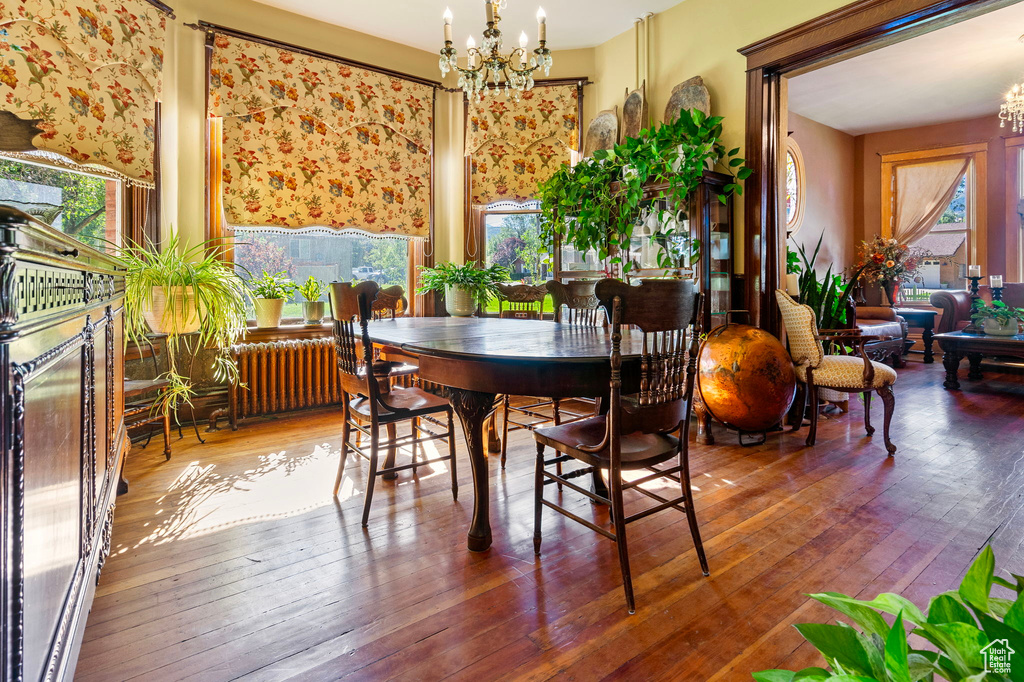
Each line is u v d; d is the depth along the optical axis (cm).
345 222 435
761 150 347
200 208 378
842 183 715
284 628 150
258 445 329
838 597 61
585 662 136
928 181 686
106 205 337
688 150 333
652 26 421
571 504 239
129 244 340
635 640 145
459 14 413
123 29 315
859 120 664
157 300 310
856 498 242
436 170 487
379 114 446
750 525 214
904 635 52
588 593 167
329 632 149
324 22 423
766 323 355
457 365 190
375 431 218
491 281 471
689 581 174
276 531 212
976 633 52
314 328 424
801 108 616
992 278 580
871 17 291
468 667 135
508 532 211
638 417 167
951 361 496
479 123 477
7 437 72
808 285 416
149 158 336
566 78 477
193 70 371
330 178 426
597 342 208
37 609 85
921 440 335
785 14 335
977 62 495
